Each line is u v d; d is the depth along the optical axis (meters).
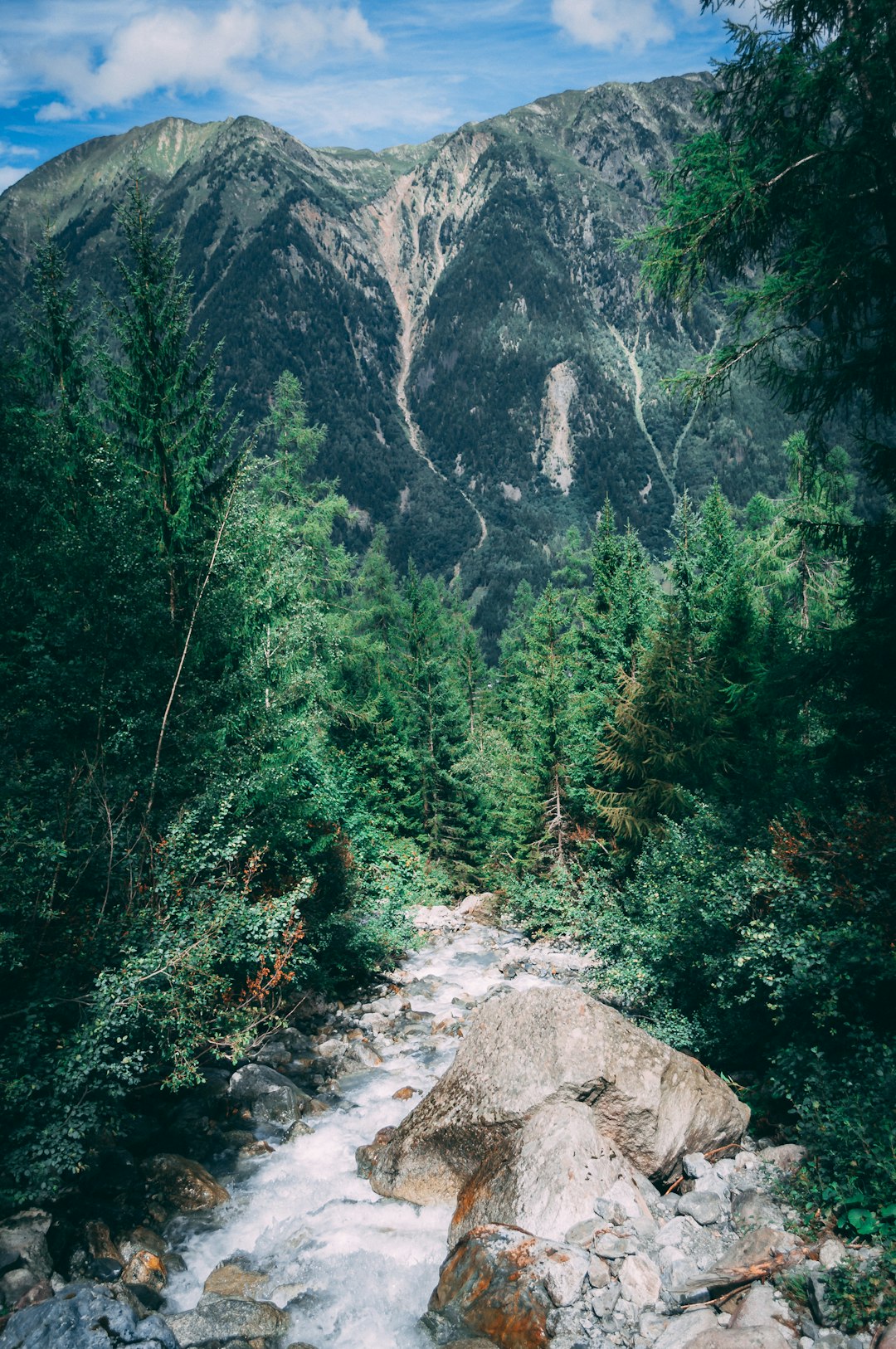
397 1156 8.37
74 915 7.88
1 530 10.38
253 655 12.93
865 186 8.88
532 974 16.92
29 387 12.98
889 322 9.34
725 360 10.16
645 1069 7.83
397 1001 14.97
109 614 9.67
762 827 10.84
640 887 13.01
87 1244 6.74
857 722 10.40
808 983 7.76
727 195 9.17
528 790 23.16
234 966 10.65
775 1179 7.06
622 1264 6.07
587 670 23.58
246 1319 6.00
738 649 18.72
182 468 12.63
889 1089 6.62
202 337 12.73
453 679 54.25
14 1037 6.82
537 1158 7.15
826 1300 5.21
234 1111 9.94
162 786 9.48
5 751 8.38
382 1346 5.83
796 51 9.01
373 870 17.30
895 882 8.16
